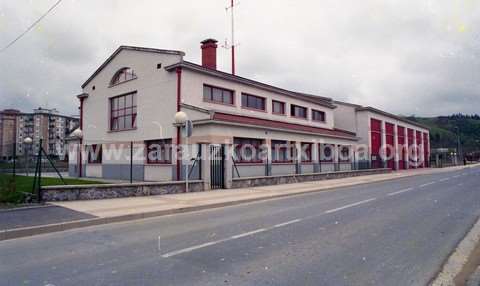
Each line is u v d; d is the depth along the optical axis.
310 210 10.29
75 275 4.72
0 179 14.45
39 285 4.35
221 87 21.61
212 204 11.29
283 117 26.59
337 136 29.38
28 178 18.80
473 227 7.66
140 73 21.62
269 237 6.82
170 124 19.36
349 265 5.05
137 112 21.69
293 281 4.41
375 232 7.19
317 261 5.24
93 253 5.85
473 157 82.94
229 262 5.21
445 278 4.57
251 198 12.78
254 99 24.44
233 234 7.12
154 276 4.63
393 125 41.50
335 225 7.93
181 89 19.11
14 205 10.31
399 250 5.84
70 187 11.49
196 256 5.55
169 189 13.98
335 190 16.80
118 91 23.27
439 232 7.18
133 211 9.62
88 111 26.02
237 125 18.94
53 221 8.16
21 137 96.25
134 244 6.43
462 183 19.36
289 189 16.17
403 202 11.75
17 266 5.17
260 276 4.60
